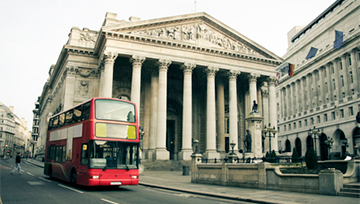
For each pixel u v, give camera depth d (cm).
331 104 7481
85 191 2122
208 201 1728
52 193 1952
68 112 2725
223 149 5928
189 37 5497
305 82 8956
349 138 6706
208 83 5556
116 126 2250
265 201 1669
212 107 5447
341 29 7306
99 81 5728
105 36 4900
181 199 1788
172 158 6688
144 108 5884
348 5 7050
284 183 2177
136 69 5028
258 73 5994
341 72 7262
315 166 2553
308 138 8581
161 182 2964
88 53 5725
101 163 2114
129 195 1936
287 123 9756
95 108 2205
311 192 2016
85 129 2239
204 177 2853
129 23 4991
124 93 5956
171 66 6581
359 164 2252
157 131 5091
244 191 2162
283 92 10231
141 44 5134
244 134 6712
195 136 6525
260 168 2342
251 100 5869
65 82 5659
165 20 5269
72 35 5797
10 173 3747
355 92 6638
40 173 3984
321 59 7944
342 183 1952
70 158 2464
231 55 5759
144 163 4850
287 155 3744
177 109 6825
